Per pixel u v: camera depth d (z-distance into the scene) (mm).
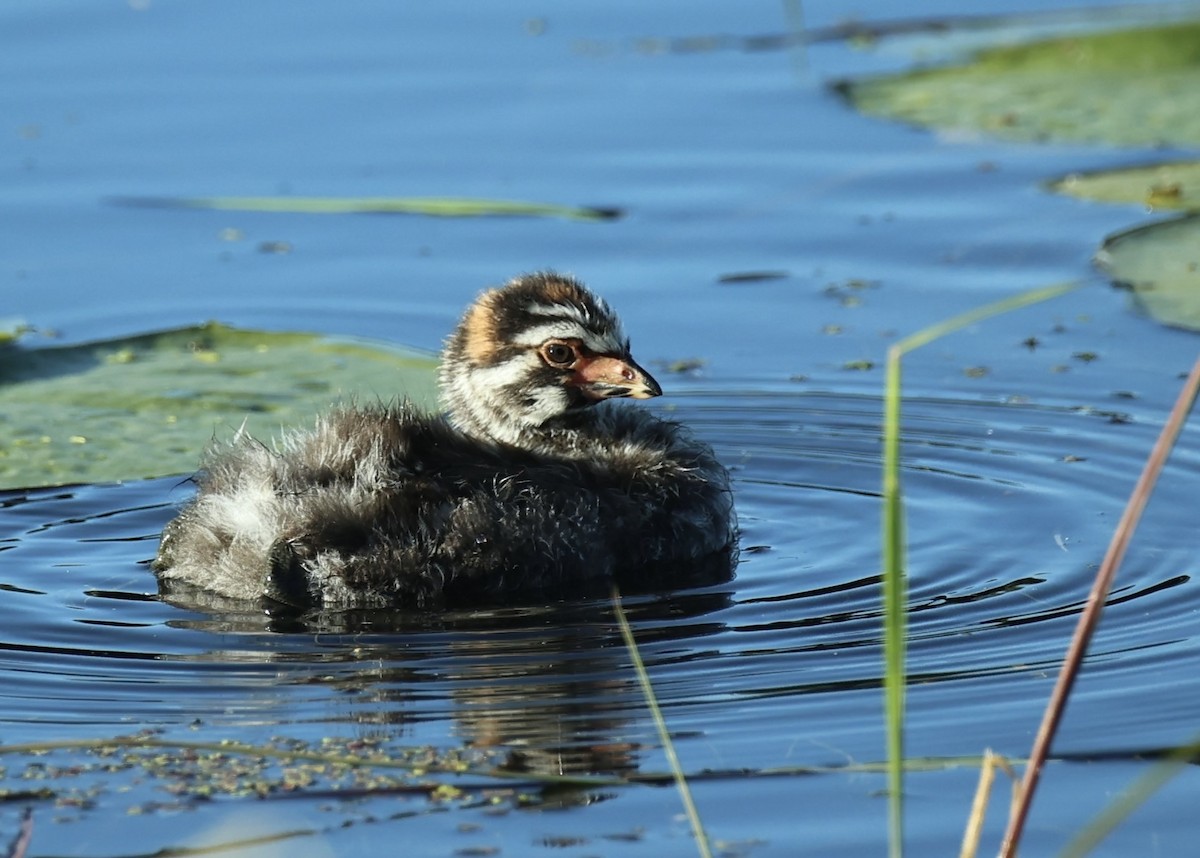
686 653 12375
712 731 11086
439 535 13469
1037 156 23609
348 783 10383
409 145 24047
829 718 11258
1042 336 19219
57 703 11547
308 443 14000
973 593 13469
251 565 13352
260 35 27172
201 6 28078
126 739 10875
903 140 24203
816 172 23328
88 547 14531
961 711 11352
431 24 27750
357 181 23125
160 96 25203
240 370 18328
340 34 27297
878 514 15352
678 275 20828
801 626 12898
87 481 15523
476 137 24250
